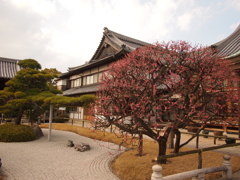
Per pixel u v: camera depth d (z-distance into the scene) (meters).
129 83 5.14
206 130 11.09
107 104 5.45
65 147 9.45
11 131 10.55
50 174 5.64
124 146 9.22
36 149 8.87
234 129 11.37
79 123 19.73
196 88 5.14
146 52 5.48
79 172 5.83
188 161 6.07
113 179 5.28
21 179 5.23
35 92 11.44
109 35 22.97
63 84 28.84
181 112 5.63
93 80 21.59
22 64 12.29
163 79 5.21
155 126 5.06
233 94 5.61
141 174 5.06
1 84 22.45
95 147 9.41
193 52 5.14
